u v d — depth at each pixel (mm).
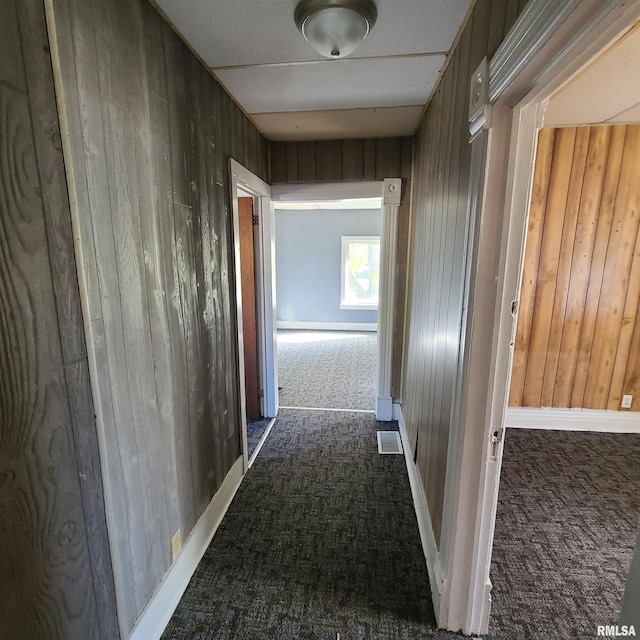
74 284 947
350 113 2322
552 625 1436
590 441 2898
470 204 1189
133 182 1182
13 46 766
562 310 2949
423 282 2250
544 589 1595
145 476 1299
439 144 1841
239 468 2316
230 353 2133
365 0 1245
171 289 1440
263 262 3070
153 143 1291
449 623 1404
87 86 974
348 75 1805
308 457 2646
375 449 2764
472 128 1160
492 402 1204
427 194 2189
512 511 2094
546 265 2900
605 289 2881
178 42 1455
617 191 2727
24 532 838
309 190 2941
